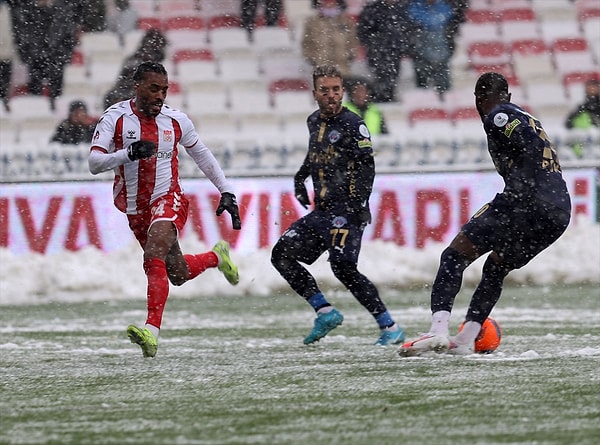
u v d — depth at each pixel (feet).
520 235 68.59
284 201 136.36
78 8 190.08
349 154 81.15
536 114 198.39
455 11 187.11
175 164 73.87
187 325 97.25
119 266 129.90
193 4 203.51
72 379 59.88
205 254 79.77
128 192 73.00
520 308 109.81
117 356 72.23
